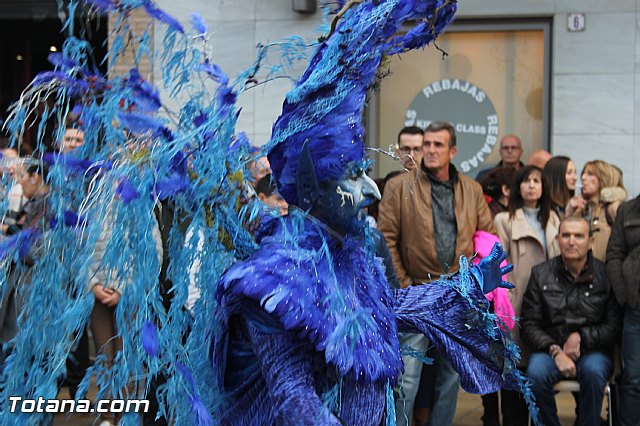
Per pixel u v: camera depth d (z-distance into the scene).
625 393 7.21
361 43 3.22
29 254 3.77
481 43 10.80
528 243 7.82
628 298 7.19
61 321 3.44
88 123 3.46
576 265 7.37
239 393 3.34
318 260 3.21
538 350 7.34
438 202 7.11
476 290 3.89
